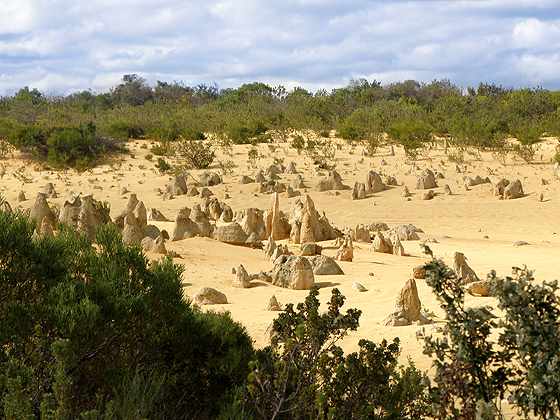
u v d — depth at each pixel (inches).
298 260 573.9
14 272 199.3
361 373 184.2
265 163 2031.3
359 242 1042.1
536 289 125.1
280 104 3663.9
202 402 206.2
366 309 459.8
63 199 1614.2
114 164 2085.4
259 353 228.2
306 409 168.4
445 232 1238.9
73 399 183.0
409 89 4148.6
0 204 230.2
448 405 135.5
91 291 204.5
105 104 4648.1
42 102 3727.9
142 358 218.5
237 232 892.0
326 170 1908.2
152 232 834.8
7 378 150.9
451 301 136.9
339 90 4448.8
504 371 132.8
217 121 2844.5
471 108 2896.2
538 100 2950.3
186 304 240.8
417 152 2085.4
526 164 1886.1
